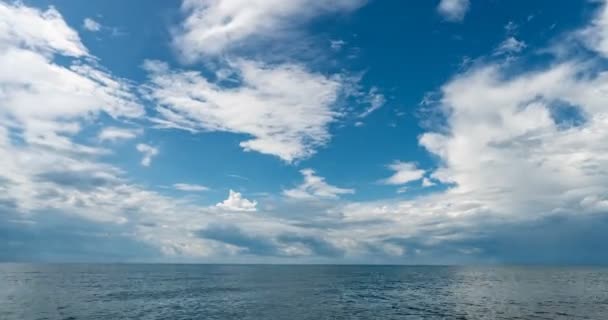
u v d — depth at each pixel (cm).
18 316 4597
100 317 4562
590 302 6147
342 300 6444
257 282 10619
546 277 13812
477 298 6819
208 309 5238
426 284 10375
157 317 4588
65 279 11056
